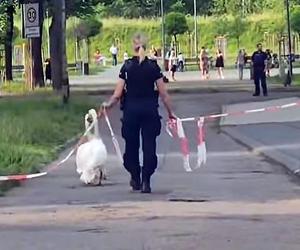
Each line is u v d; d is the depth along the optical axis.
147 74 43.50
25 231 34.03
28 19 92.50
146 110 43.59
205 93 134.00
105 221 36.00
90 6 169.62
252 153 63.31
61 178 50.44
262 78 124.94
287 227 34.19
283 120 89.19
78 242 31.66
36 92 120.38
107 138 73.25
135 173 44.72
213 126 85.75
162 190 45.12
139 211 38.44
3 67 172.12
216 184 47.34
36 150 60.91
